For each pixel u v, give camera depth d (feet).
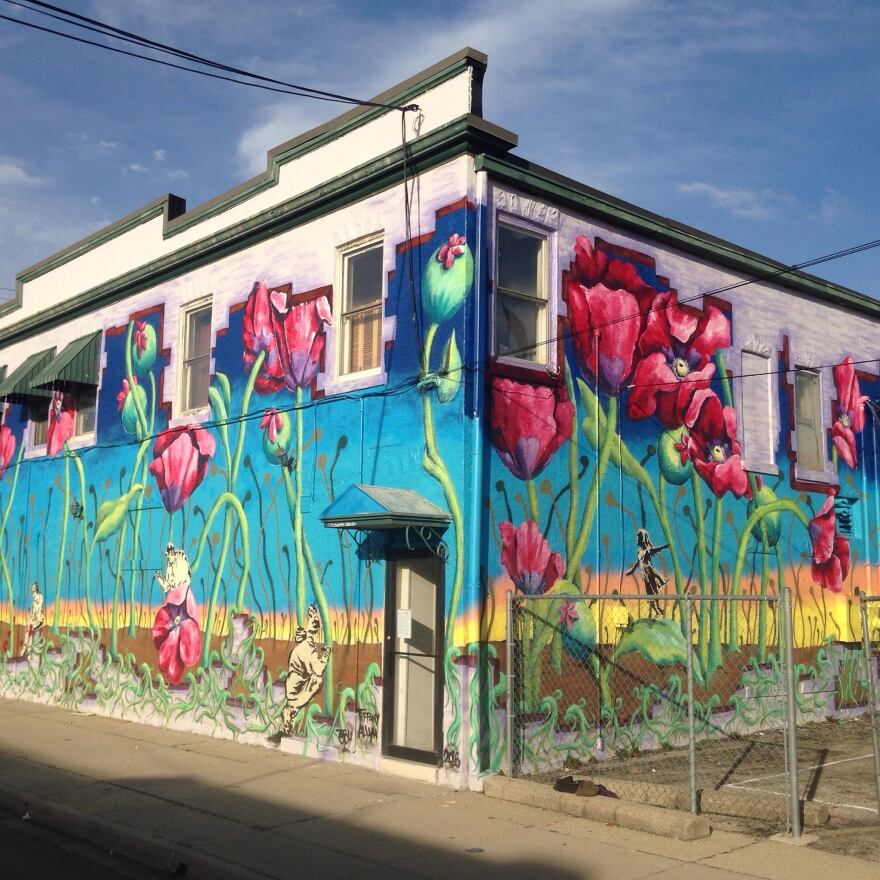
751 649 44.37
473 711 33.17
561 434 37.60
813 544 48.70
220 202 47.34
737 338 46.39
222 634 44.24
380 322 39.37
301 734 39.63
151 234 52.37
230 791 33.19
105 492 53.42
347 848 26.48
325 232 41.81
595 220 40.34
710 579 43.01
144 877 25.85
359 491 34.76
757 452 46.60
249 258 45.80
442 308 36.09
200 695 45.09
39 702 56.59
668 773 35.22
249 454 44.16
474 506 34.12
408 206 37.96
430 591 35.65
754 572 45.21
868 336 54.60
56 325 60.13
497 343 36.32
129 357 53.01
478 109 36.47
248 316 45.39
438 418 35.63
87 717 50.70
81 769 36.96
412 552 36.42
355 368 40.24
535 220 37.88
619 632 38.65
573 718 36.47
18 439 62.64
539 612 35.76
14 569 60.75
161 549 48.70
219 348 46.78
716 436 44.45
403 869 24.63
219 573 44.88
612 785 31.32
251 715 42.16
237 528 44.29
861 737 43.55
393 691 36.45
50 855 27.71
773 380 48.06
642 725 39.01
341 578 38.83
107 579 52.26
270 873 24.40
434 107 37.55
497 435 35.29
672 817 27.40
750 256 47.01
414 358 36.91
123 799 32.14
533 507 36.14
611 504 39.19
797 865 24.53
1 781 34.88
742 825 28.37
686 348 43.65
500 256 37.04
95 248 57.00
